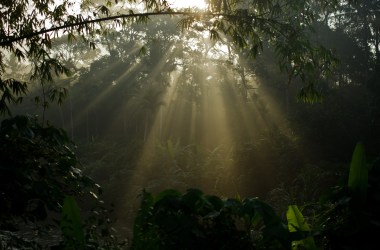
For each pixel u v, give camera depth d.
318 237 3.48
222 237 3.12
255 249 3.18
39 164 3.86
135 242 3.18
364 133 22.23
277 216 3.17
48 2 6.46
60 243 3.42
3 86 5.85
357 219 3.21
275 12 6.60
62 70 6.71
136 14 6.33
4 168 3.45
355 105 25.64
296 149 17.25
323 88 23.78
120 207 15.53
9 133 3.73
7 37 6.23
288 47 6.42
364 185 3.28
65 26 6.06
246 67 25.59
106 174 20.31
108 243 3.79
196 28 6.75
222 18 6.70
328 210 3.58
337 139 20.55
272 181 15.73
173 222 3.07
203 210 3.21
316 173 13.99
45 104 6.69
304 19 6.88
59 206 3.71
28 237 8.28
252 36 6.82
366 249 3.17
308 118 21.19
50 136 3.85
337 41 28.58
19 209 3.53
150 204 3.30
